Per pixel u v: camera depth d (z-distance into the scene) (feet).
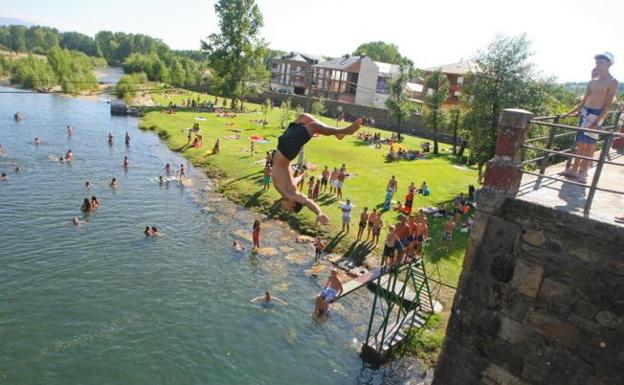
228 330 57.88
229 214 99.96
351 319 62.34
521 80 100.78
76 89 312.71
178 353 52.60
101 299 61.93
